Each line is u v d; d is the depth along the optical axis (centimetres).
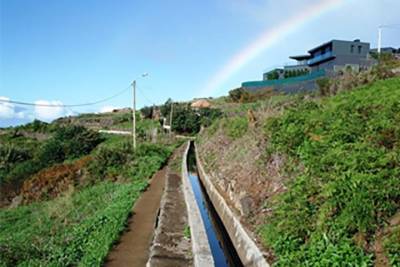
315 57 5091
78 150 3694
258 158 1228
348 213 640
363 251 595
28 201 2228
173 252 820
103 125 6225
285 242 728
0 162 3597
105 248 880
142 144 3331
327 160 819
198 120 5456
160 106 6338
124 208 1275
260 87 5125
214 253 1056
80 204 1739
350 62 4528
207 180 1769
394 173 682
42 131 5675
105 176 2306
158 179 2089
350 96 1330
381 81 1608
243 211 1014
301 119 1157
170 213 1135
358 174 691
